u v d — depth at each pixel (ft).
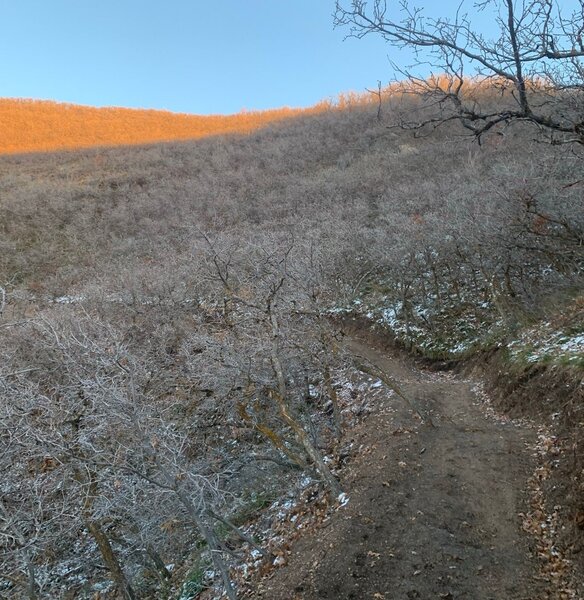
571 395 27.48
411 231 56.90
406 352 53.57
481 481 25.40
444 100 16.40
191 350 39.81
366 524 23.59
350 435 35.76
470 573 19.75
